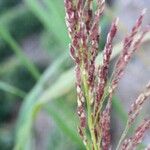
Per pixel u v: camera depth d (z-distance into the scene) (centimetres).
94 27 32
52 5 61
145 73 97
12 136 178
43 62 204
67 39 60
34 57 208
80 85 32
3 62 199
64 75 57
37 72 62
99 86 32
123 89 103
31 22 205
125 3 94
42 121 162
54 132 96
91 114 33
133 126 55
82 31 32
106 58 32
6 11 206
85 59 32
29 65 62
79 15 31
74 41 32
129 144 32
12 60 198
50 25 61
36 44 209
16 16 204
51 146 96
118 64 32
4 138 176
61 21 61
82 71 32
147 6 92
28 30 208
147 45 85
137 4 92
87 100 33
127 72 99
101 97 32
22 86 194
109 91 32
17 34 207
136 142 32
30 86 194
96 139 33
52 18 61
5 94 197
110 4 96
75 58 32
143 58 64
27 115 58
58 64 61
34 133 82
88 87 32
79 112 33
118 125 115
